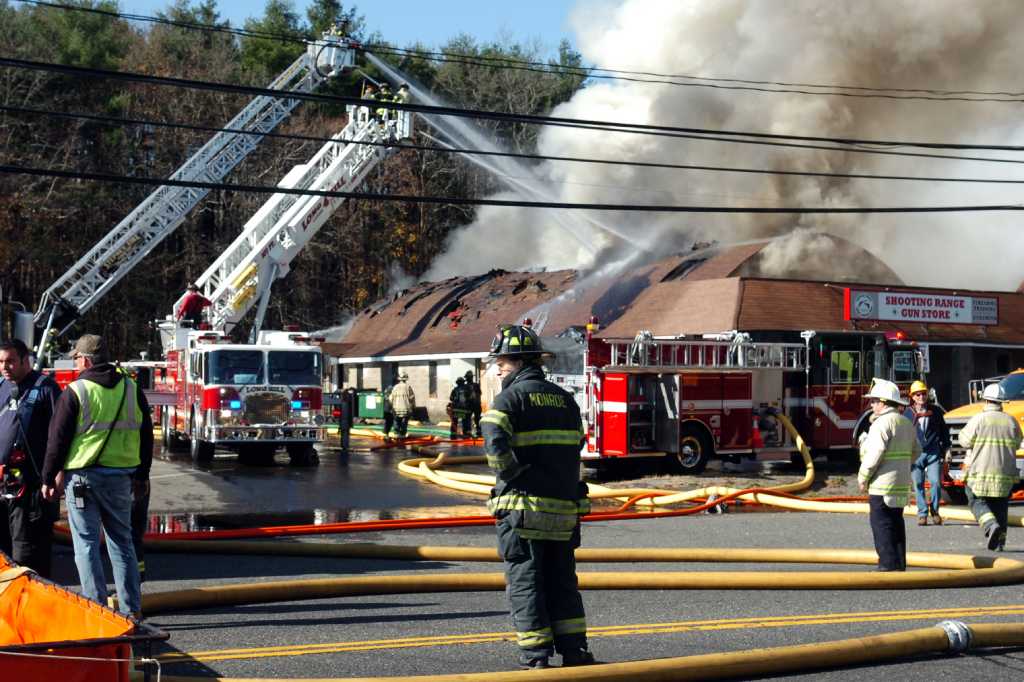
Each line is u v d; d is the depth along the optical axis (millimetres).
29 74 50625
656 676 5930
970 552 11445
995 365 33812
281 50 62562
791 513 15141
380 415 30734
